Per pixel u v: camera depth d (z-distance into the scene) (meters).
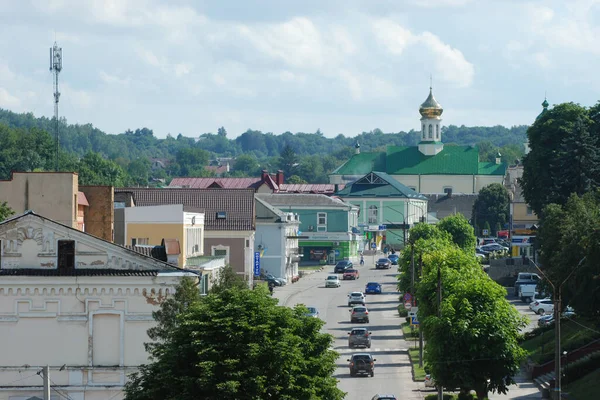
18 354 99.62
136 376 93.88
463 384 128.88
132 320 99.62
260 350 89.38
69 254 101.00
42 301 99.75
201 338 89.50
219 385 86.88
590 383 136.50
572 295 156.25
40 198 123.25
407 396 140.50
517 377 157.38
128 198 176.25
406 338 193.25
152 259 101.25
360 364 155.50
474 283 132.00
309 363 96.31
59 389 99.38
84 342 99.75
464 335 128.12
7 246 100.75
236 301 92.50
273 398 89.94
